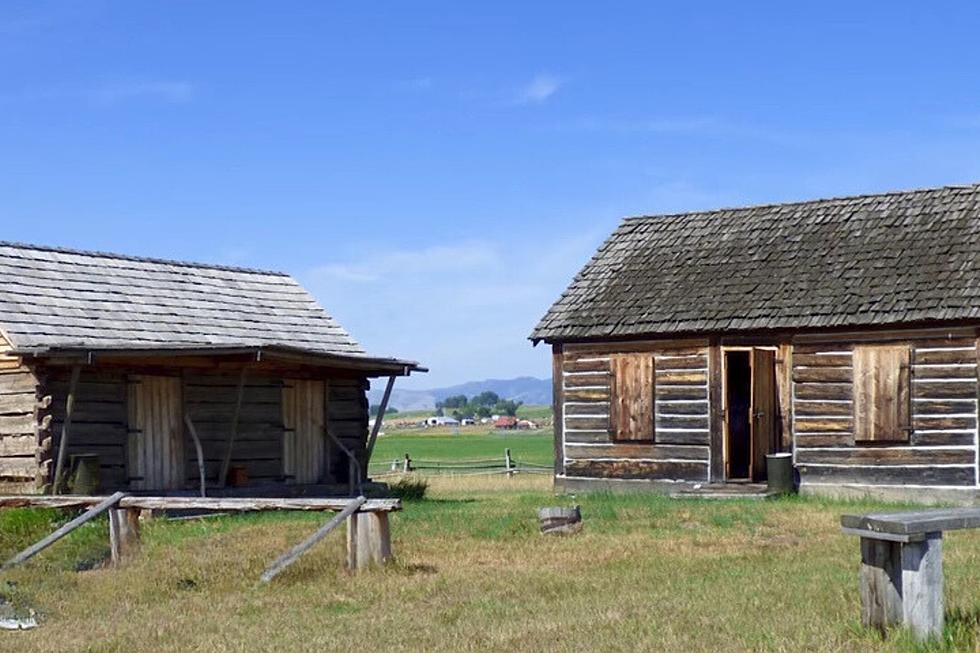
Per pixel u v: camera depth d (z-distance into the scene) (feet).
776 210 109.40
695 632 37.76
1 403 86.12
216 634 40.75
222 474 93.45
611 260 111.75
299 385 101.55
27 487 84.48
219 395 95.50
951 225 98.12
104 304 96.58
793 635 36.52
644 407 102.06
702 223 111.75
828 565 53.62
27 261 95.86
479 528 70.69
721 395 98.99
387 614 43.80
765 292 99.40
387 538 55.21
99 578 53.93
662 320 101.09
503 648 36.58
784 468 94.32
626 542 64.39
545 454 274.16
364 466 105.29
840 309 94.32
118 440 88.84
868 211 104.01
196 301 104.99
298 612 45.03
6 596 49.21
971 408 89.56
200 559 58.29
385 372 103.45
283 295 114.32
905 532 34.09
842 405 94.43
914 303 91.66
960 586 44.68
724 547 62.23
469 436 447.01
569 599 46.21
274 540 65.21
